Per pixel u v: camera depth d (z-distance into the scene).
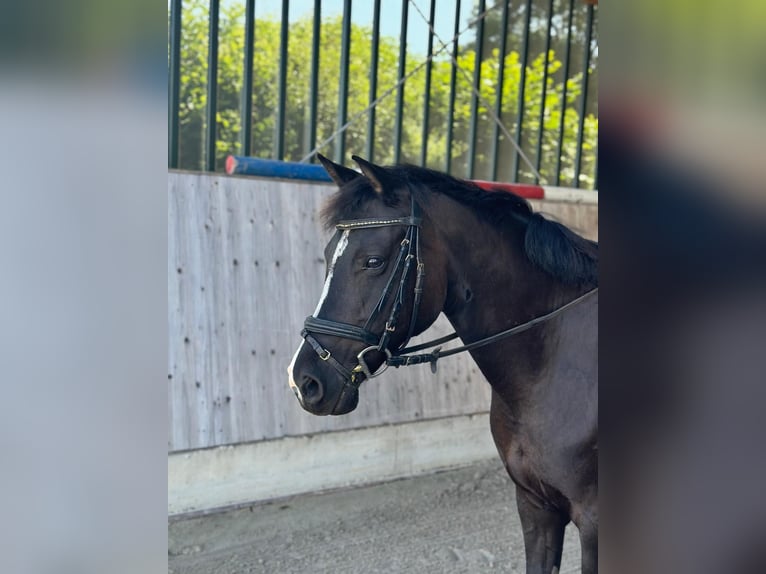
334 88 4.57
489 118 5.08
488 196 1.98
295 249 3.85
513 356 1.96
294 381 1.77
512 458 2.04
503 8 4.79
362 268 1.78
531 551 2.12
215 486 3.54
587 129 5.61
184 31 4.02
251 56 4.06
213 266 3.60
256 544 3.25
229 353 3.59
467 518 3.60
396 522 3.53
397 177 1.89
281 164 3.88
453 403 4.29
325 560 3.12
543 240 1.93
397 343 1.84
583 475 1.92
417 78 4.77
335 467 3.87
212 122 3.99
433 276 1.86
